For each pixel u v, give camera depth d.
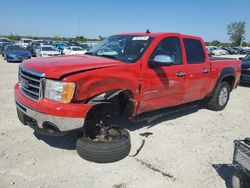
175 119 6.23
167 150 4.53
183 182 3.62
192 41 5.82
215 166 4.09
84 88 3.71
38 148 4.35
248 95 9.95
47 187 3.35
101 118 4.14
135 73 4.40
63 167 3.82
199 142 4.96
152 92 4.77
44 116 3.63
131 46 4.87
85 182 3.49
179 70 5.29
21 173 3.62
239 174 3.15
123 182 3.54
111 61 4.34
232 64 7.19
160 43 4.93
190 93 5.79
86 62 4.12
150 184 3.53
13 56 21.47
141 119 4.89
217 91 6.89
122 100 4.51
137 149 4.48
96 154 3.85
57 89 3.59
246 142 3.11
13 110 6.27
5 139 4.62
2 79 11.17
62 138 4.75
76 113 3.61
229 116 6.79
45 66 3.88
